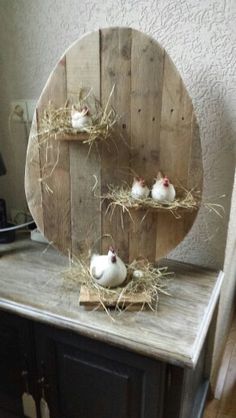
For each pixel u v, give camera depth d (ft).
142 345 1.99
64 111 2.32
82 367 2.33
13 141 3.16
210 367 3.18
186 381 2.21
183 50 2.35
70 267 2.67
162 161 2.34
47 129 2.31
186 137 2.25
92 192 2.50
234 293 4.32
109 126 2.29
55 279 2.56
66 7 2.55
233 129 2.40
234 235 3.24
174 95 2.17
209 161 2.54
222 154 2.49
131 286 2.33
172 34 2.34
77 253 2.70
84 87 2.27
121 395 2.27
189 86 2.41
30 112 2.99
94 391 2.37
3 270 2.67
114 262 2.30
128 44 2.12
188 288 2.47
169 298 2.36
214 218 2.66
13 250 2.95
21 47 2.81
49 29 2.67
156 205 2.23
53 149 2.44
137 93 2.21
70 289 2.45
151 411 2.19
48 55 2.75
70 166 2.47
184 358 1.90
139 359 2.07
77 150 2.41
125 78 2.19
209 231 2.71
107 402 2.35
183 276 2.61
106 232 2.59
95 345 2.19
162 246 2.54
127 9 2.39
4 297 2.37
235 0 2.14
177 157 2.31
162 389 2.11
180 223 2.44
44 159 2.48
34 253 2.91
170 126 2.24
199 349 1.97
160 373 2.05
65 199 2.56
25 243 3.07
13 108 3.05
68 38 2.64
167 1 2.28
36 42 2.75
